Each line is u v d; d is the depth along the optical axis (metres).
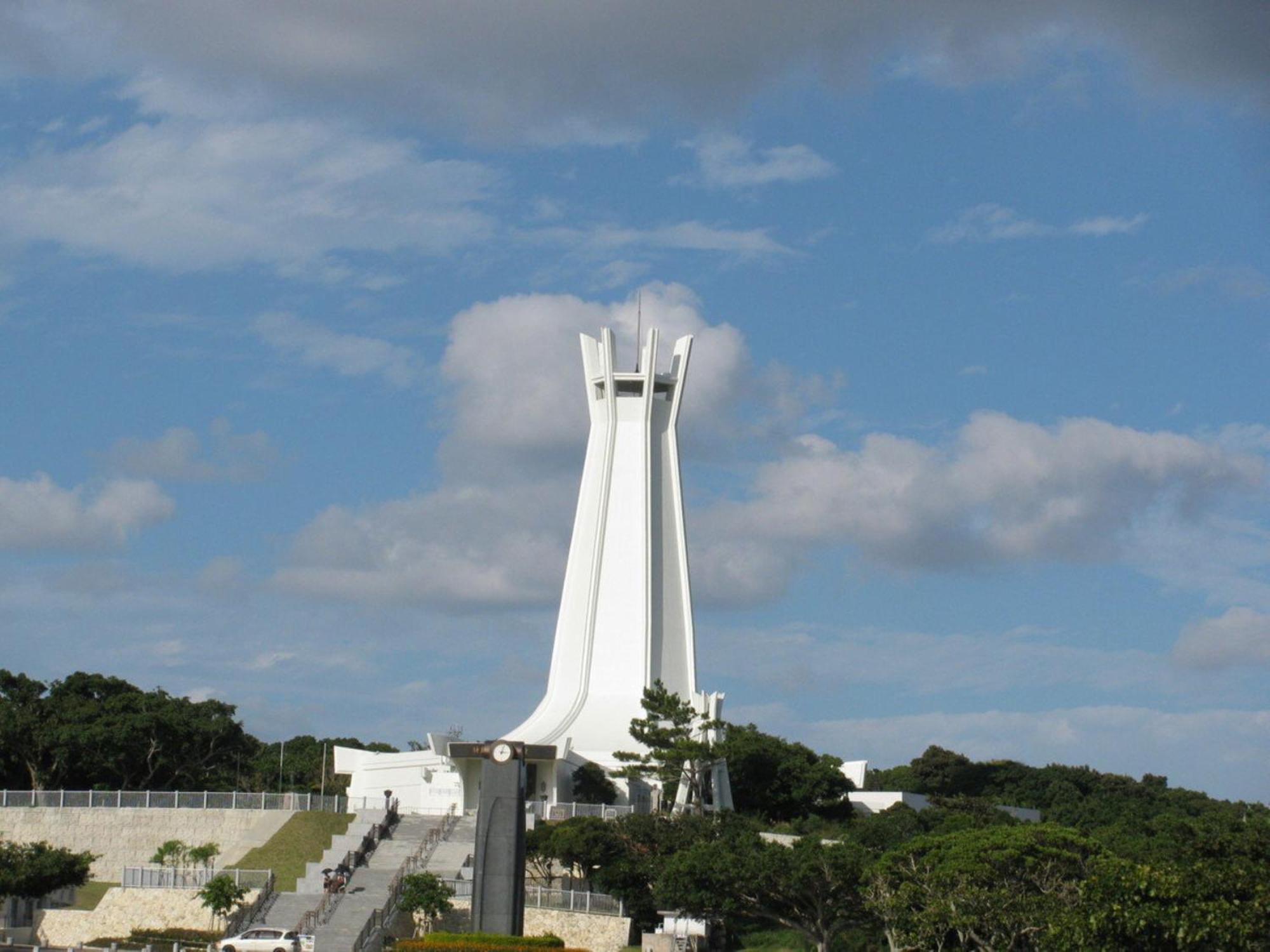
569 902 83.69
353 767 123.75
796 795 117.00
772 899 77.69
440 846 91.75
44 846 83.06
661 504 134.25
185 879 83.56
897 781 179.25
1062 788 173.00
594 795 114.06
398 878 82.50
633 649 130.50
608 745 123.94
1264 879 60.03
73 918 82.12
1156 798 175.25
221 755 125.94
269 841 95.06
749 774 117.94
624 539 132.88
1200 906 57.97
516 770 69.38
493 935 66.25
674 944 78.00
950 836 79.62
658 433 135.38
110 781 121.69
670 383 135.38
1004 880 74.00
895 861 77.56
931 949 71.12
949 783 178.62
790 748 120.81
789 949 81.94
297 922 79.06
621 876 83.69
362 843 91.50
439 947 64.44
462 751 69.94
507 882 68.44
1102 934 59.62
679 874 77.38
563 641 132.12
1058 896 70.62
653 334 133.62
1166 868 61.47
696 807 107.69
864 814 123.75
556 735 122.19
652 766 109.12
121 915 81.62
